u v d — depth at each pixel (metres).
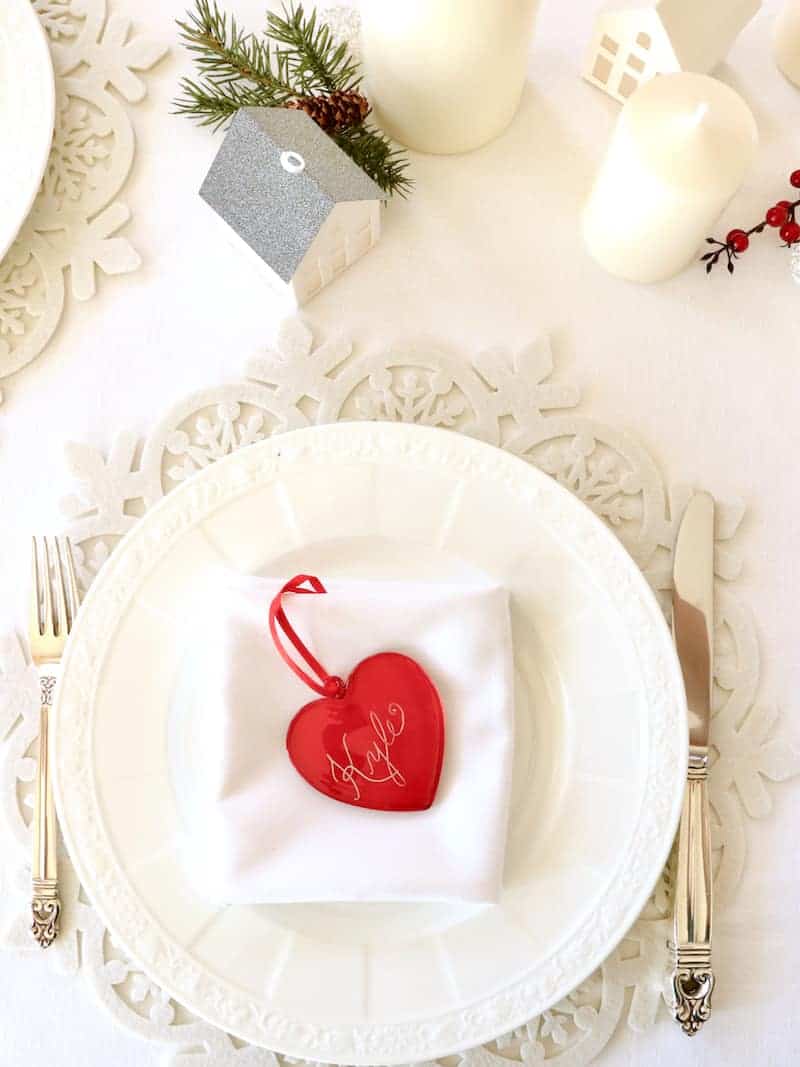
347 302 0.54
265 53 0.54
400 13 0.45
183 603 0.49
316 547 0.50
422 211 0.54
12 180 0.51
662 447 0.54
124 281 0.54
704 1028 0.50
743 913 0.50
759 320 0.54
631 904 0.47
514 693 0.49
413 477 0.49
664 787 0.48
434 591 0.48
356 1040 0.46
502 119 0.53
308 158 0.46
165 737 0.49
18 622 0.51
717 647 0.52
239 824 0.46
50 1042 0.49
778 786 0.52
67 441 0.52
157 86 0.55
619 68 0.53
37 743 0.50
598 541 0.49
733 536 0.53
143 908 0.47
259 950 0.47
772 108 0.55
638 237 0.50
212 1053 0.49
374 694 0.47
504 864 0.48
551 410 0.54
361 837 0.46
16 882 0.49
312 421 0.53
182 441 0.52
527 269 0.54
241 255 0.53
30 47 0.51
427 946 0.48
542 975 0.47
